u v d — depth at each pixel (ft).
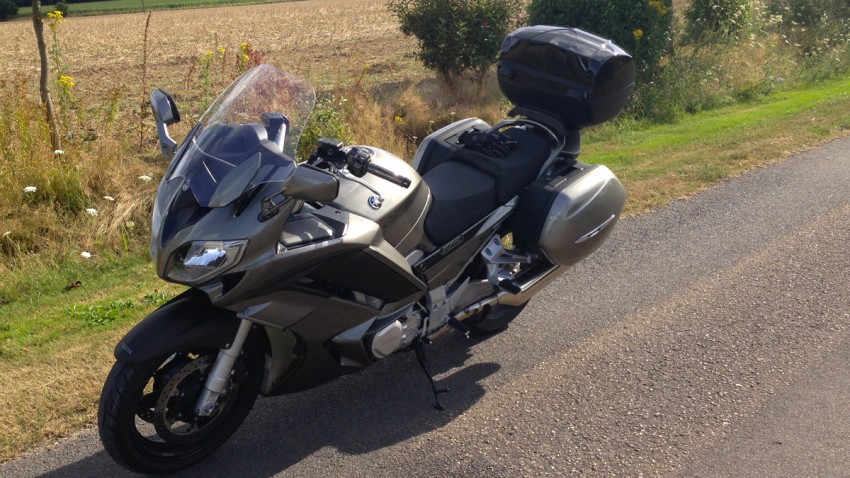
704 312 18.29
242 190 11.44
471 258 15.21
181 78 54.75
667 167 29.17
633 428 14.11
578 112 16.42
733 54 48.08
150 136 32.04
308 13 130.62
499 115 38.86
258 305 12.15
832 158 29.32
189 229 11.62
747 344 16.84
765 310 18.28
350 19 111.34
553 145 16.67
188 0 233.14
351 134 30.96
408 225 13.94
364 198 13.43
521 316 18.42
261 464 13.21
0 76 57.21
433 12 44.19
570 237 15.83
